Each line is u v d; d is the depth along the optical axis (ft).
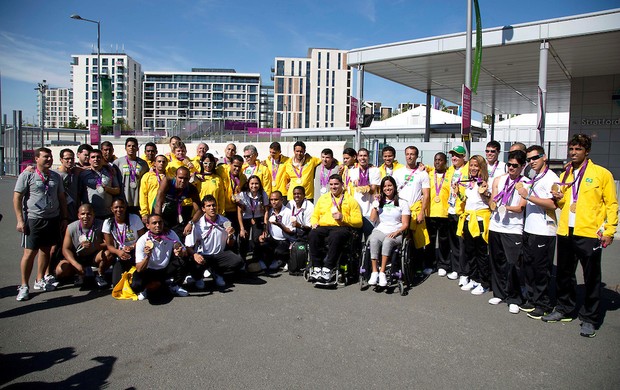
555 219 16.53
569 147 15.58
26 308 16.90
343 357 12.91
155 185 21.45
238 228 24.30
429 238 22.97
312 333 14.70
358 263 21.81
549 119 106.42
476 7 37.32
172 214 20.57
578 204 15.15
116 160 23.71
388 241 19.45
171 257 18.99
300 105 464.24
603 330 15.35
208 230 19.94
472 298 18.98
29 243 17.89
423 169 22.36
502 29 44.37
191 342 13.84
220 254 20.01
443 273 23.08
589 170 15.10
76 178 21.07
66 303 17.56
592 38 42.24
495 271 18.29
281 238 23.59
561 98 84.43
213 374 11.77
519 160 17.06
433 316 16.58
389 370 12.15
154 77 518.78
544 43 42.88
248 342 13.89
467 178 20.99
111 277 20.33
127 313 16.46
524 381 11.66
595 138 63.82
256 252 23.73
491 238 18.25
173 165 23.98
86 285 20.06
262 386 11.18
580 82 64.44
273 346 13.60
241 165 24.20
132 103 508.12
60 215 19.57
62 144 140.05
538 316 16.56
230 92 520.83
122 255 18.56
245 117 523.29
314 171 26.12
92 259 19.71
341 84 463.83
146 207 21.44
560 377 11.91
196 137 117.29
